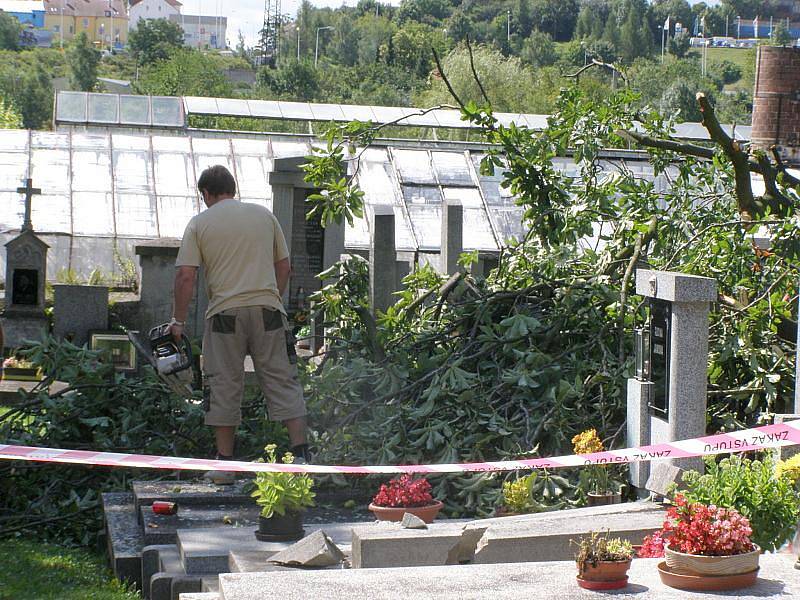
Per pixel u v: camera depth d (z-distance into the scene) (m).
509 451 7.77
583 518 5.98
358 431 8.04
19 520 7.96
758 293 9.35
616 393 8.15
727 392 8.45
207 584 5.41
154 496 7.09
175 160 28.64
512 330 8.78
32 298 17.91
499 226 27.84
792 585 4.65
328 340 10.52
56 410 9.00
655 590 4.58
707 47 159.12
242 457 8.56
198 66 97.75
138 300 16.27
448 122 37.22
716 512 4.73
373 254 10.45
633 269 9.40
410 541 5.34
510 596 4.50
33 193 18.00
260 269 7.42
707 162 11.38
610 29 149.88
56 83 121.69
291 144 30.39
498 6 164.25
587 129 10.66
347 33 150.25
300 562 5.37
